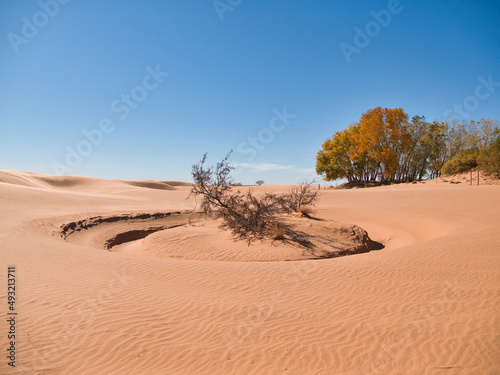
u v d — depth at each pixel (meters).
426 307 6.12
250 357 4.72
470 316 5.57
